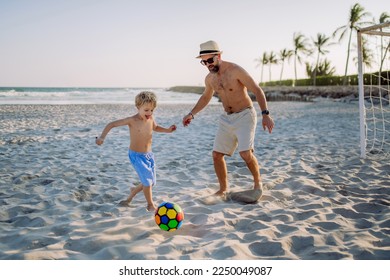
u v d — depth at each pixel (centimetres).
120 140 905
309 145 834
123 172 570
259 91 402
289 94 4225
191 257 269
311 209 388
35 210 388
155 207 389
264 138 964
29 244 296
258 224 340
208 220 350
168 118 1623
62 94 5150
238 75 395
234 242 295
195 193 452
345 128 1176
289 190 465
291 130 1143
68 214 370
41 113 1728
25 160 643
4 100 3334
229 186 481
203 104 451
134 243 296
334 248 288
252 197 415
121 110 2075
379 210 390
